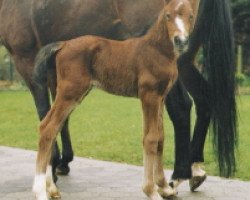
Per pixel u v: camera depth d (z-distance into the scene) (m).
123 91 5.32
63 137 6.93
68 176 7.01
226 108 5.73
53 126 5.30
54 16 6.14
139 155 8.94
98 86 5.41
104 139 10.70
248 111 14.48
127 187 6.40
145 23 5.73
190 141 5.87
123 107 16.42
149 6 5.72
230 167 5.72
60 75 5.38
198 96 6.07
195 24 5.65
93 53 5.30
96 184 6.57
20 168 7.54
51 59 5.50
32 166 7.67
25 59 6.41
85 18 6.01
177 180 5.82
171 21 4.81
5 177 6.98
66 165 7.02
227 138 5.71
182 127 5.71
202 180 6.05
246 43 23.38
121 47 5.28
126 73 5.23
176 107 5.66
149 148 5.17
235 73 5.77
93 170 7.36
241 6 21.92
